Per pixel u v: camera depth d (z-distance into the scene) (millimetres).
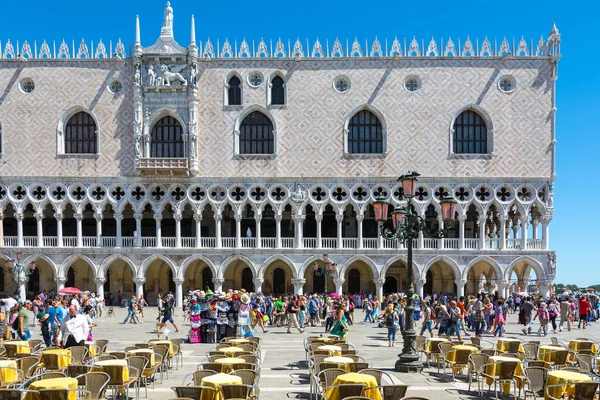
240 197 66125
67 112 66375
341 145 65812
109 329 43750
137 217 65875
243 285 72750
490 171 65438
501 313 39406
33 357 21031
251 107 66062
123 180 65750
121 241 65562
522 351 25594
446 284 72250
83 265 71562
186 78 66000
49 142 66062
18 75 66500
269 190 65688
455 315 33344
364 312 61531
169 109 65812
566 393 18188
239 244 65500
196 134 65438
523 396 21609
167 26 66750
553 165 65375
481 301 41750
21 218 65688
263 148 66688
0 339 28750
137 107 65188
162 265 72375
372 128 66688
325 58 66062
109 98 66312
